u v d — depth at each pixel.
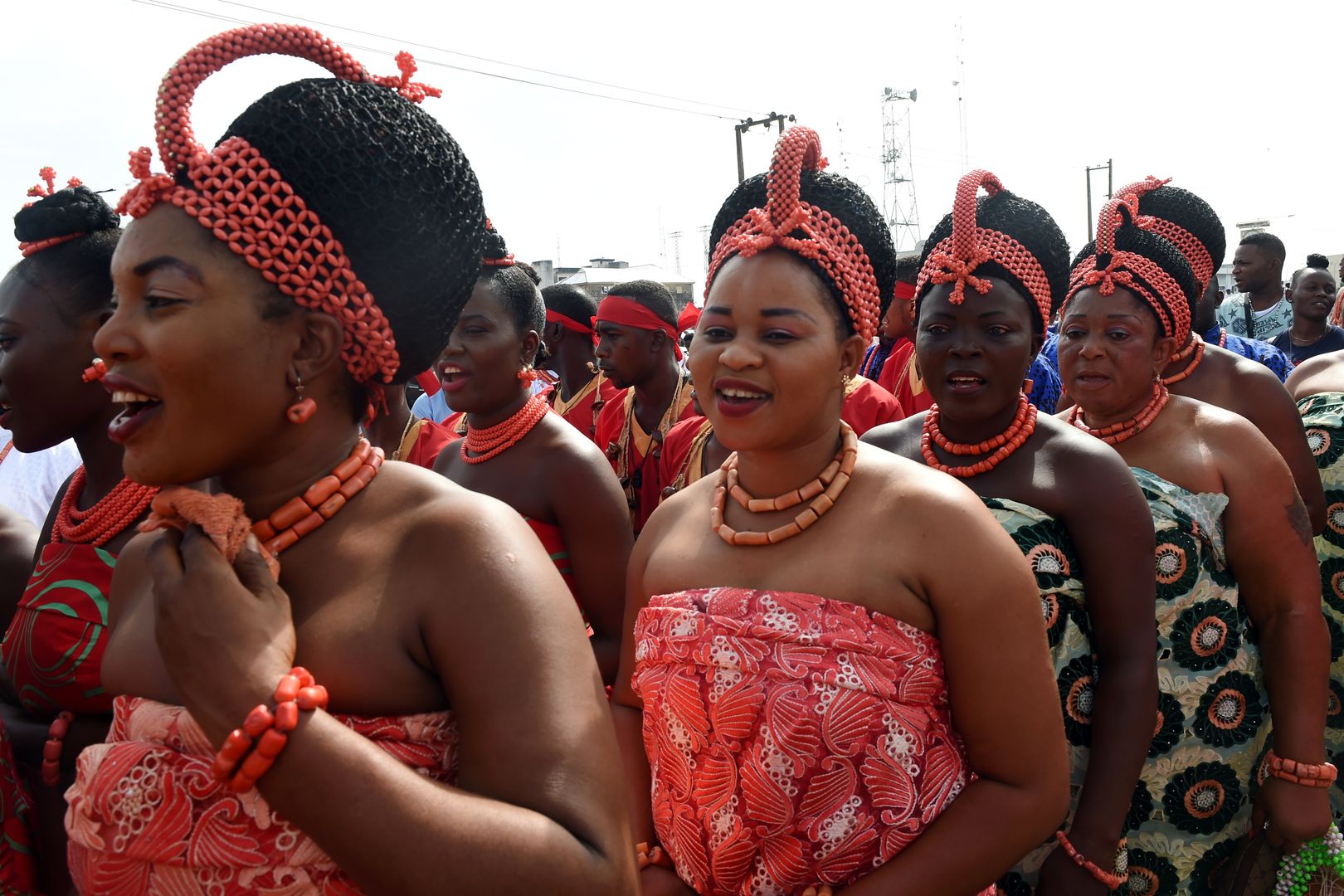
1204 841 2.89
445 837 1.11
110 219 2.43
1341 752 3.96
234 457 1.31
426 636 1.28
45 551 2.23
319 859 1.25
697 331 1.91
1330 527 3.97
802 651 1.73
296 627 1.28
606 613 3.40
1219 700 2.86
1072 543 2.52
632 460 5.27
